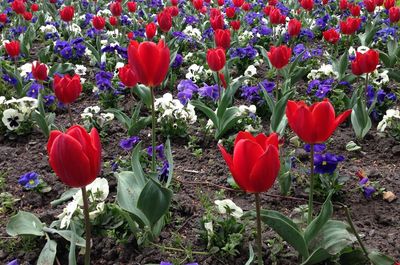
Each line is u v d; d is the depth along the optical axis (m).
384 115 1.36
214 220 0.89
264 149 0.59
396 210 0.99
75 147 0.53
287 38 2.29
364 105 1.33
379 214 0.97
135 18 2.72
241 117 1.30
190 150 1.29
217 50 1.22
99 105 1.62
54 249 0.82
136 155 0.87
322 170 0.98
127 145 1.18
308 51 2.06
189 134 1.35
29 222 0.87
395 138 1.30
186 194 1.07
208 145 1.31
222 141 1.28
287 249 0.85
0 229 0.95
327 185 1.02
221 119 1.30
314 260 0.75
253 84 1.71
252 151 0.56
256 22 2.72
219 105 1.29
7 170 1.20
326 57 2.09
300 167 1.15
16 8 2.33
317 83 1.57
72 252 0.69
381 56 1.92
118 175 0.88
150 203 0.81
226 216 0.94
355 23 1.90
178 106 1.34
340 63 1.74
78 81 1.07
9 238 0.91
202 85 1.75
